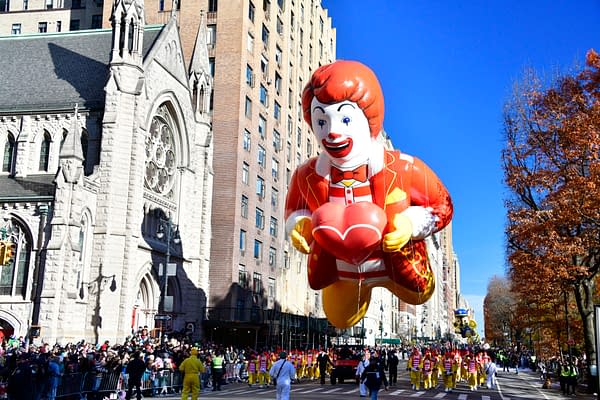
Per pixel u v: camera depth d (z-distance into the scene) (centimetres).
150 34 4538
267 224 5941
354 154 1226
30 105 4050
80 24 6838
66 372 2245
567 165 2783
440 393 3017
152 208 4056
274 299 6112
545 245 2705
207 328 4659
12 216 3428
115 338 3488
